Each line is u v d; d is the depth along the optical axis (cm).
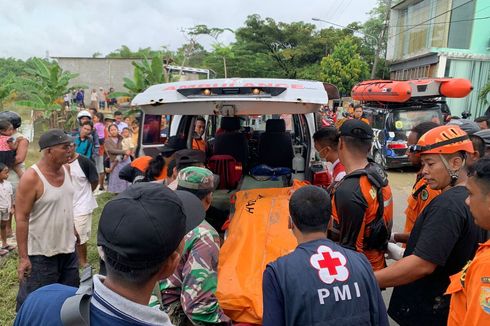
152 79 1385
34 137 1673
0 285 447
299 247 186
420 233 224
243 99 323
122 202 115
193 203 212
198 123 575
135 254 109
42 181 332
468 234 210
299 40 4116
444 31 2469
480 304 156
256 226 286
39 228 337
